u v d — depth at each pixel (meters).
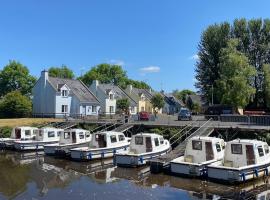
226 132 32.34
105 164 27.16
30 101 60.59
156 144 27.27
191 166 21.80
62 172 24.36
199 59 67.25
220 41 64.56
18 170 25.02
